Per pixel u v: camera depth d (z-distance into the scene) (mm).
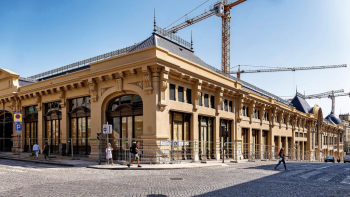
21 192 10203
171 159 21969
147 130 20891
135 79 21969
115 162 21781
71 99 28078
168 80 22062
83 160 23531
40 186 11445
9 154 30297
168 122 21781
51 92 29141
